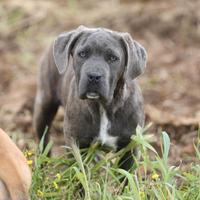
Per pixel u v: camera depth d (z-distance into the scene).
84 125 10.61
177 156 12.66
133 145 10.45
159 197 9.35
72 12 21.14
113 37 10.49
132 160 10.85
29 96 16.42
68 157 10.66
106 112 10.54
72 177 10.19
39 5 21.53
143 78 17.39
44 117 12.70
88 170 9.98
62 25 20.41
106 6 21.42
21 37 20.06
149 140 11.27
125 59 10.56
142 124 10.95
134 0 21.27
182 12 20.02
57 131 14.55
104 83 10.14
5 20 20.88
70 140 10.80
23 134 14.23
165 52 18.86
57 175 10.00
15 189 8.44
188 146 13.10
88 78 10.12
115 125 10.62
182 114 15.24
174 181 10.05
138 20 20.05
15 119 15.18
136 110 10.72
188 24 19.77
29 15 20.98
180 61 18.36
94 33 10.46
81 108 10.60
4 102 16.19
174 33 19.67
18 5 21.36
